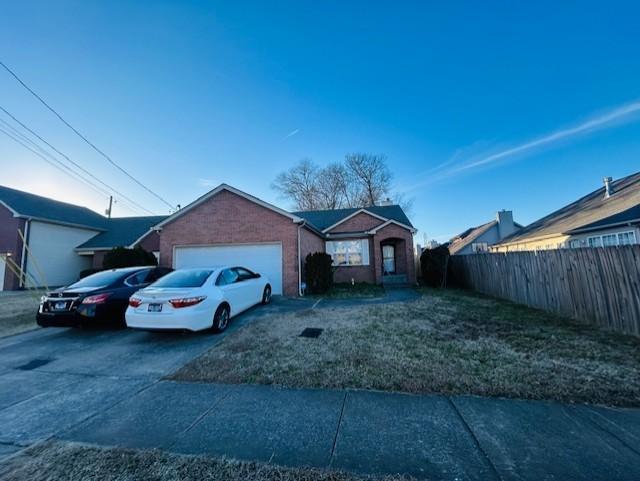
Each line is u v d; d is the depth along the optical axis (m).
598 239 11.85
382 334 5.79
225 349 5.15
